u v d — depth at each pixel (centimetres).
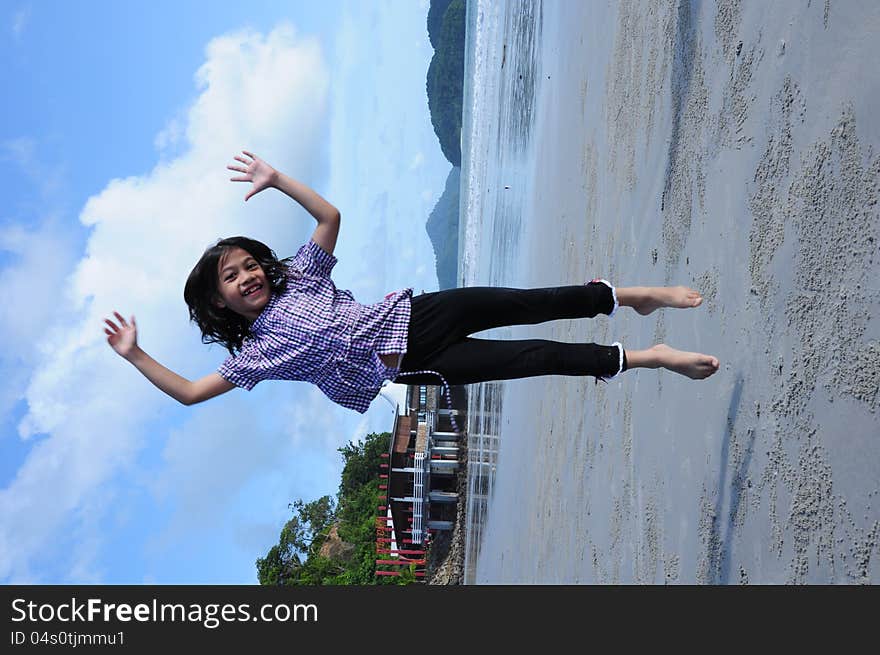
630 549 527
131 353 362
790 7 338
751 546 326
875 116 260
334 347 351
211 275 363
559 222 1044
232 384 368
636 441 541
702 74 459
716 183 420
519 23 1750
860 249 263
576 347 349
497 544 1474
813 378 286
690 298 365
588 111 884
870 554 239
